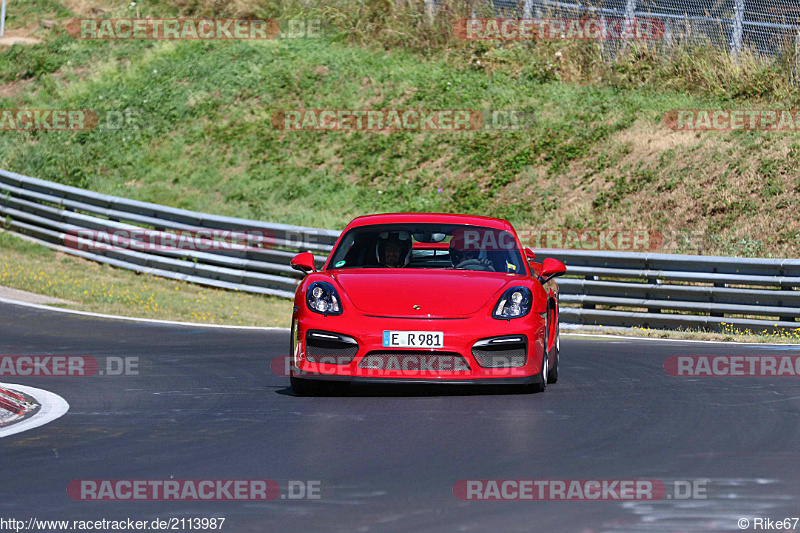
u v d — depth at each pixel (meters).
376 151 79.88
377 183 76.94
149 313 52.56
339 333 27.12
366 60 90.25
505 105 82.31
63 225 68.56
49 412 26.33
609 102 80.06
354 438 22.44
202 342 42.31
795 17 81.19
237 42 94.94
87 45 98.69
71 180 81.69
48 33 101.69
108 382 31.56
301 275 61.66
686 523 15.81
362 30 94.00
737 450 21.16
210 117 86.44
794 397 28.33
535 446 21.52
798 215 63.53
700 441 22.09
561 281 54.25
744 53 81.06
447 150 78.56
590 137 76.38
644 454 20.75
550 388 29.88
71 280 60.72
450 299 27.59
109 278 62.94
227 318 52.94
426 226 31.86
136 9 103.06
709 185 67.94
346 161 79.56
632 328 51.62
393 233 31.59
